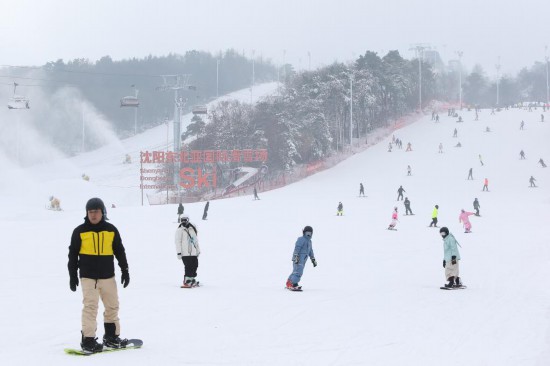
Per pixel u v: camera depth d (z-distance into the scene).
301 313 13.91
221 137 99.38
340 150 108.31
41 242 32.88
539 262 25.48
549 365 9.68
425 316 13.93
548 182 75.69
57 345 9.99
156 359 9.12
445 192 71.38
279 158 94.31
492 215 52.41
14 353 9.32
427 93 165.38
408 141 109.81
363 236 37.97
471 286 19.22
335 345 10.74
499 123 117.25
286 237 36.72
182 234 17.89
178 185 82.56
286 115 99.81
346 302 15.71
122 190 91.81
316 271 23.09
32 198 76.19
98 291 9.33
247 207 59.59
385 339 11.36
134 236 36.62
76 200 80.38
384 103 134.50
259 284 19.30
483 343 11.25
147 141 163.50
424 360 9.85
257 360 9.45
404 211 56.50
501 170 83.69
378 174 87.38
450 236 18.70
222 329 11.80
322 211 56.16
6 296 15.91
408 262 26.12
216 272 22.55
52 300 15.23
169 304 14.68
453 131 113.88
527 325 13.02
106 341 9.69
